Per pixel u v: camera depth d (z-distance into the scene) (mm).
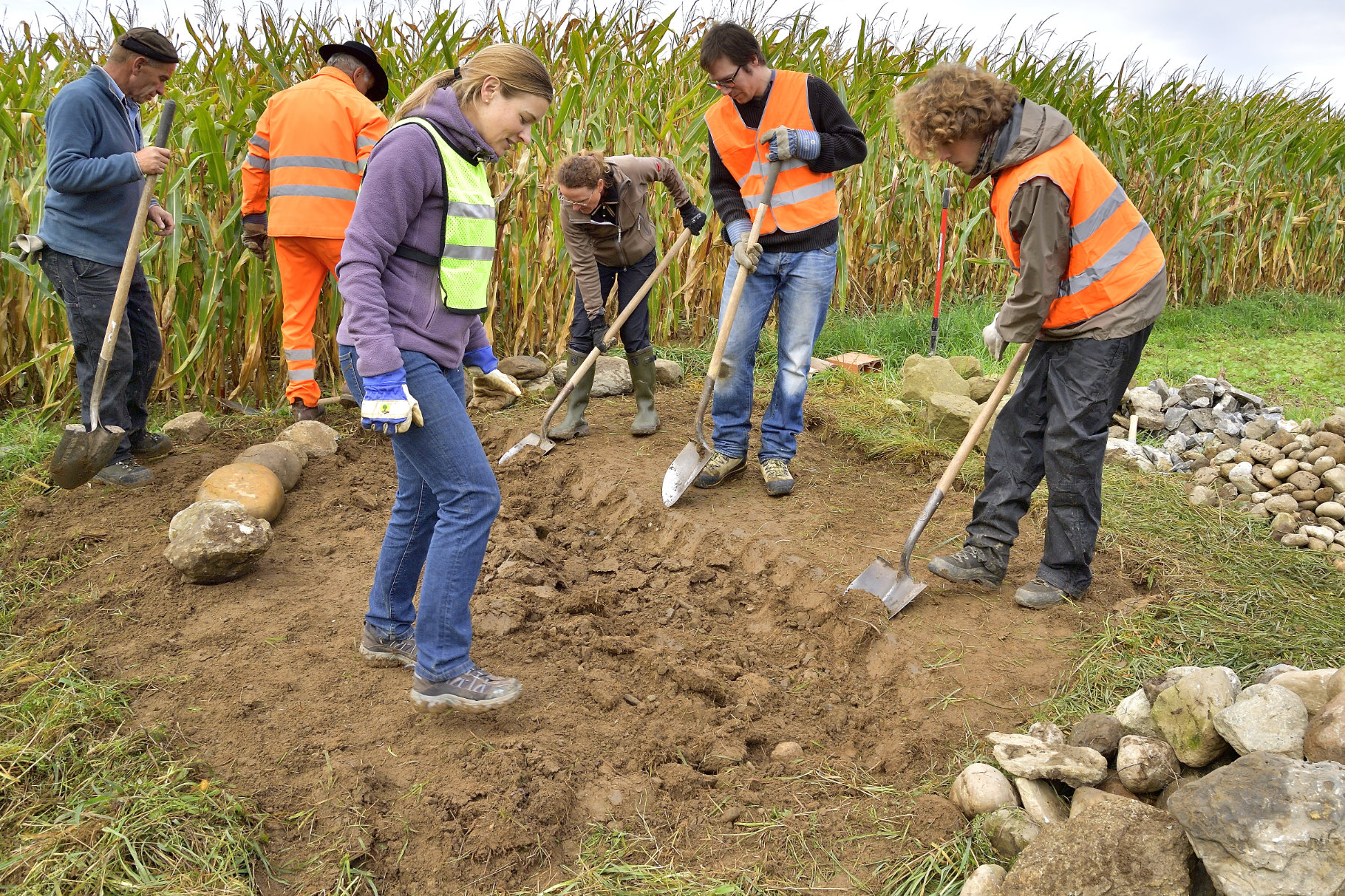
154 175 3537
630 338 4676
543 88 2238
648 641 3100
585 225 4270
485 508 2336
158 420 5129
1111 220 2732
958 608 3143
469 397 5531
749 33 3545
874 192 7949
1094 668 2746
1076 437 2891
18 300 5082
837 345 7062
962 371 5863
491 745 2439
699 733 2594
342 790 2244
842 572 3371
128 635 2939
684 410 5406
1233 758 2145
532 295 6117
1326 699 2158
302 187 4449
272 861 2033
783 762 2486
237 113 5008
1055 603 3111
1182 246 9648
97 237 3771
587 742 2518
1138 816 1856
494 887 2016
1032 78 8836
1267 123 10555
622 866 2061
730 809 2260
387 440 4777
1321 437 4188
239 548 3234
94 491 4012
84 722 2422
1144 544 3559
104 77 3725
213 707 2557
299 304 4746
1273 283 10922
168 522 3727
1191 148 9773
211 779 2252
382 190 2125
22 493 4031
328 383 5715
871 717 2680
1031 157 2676
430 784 2287
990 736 2387
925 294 8586
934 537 3695
